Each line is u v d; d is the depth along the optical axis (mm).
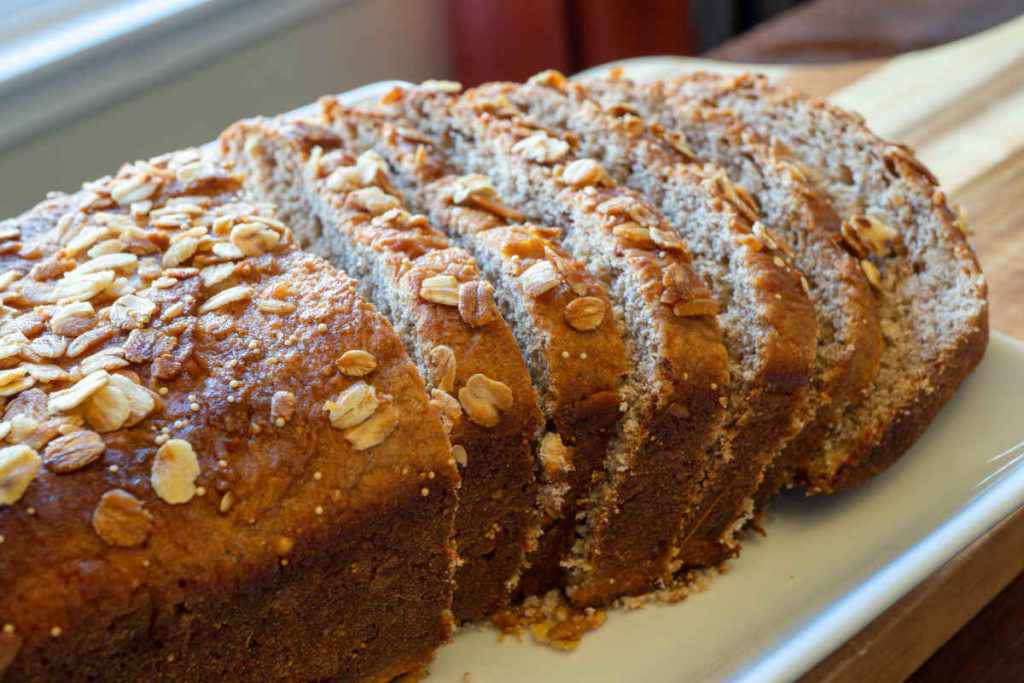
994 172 475
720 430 316
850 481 346
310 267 302
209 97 604
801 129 406
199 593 257
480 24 679
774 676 281
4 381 270
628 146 368
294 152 360
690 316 309
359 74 681
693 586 331
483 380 287
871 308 346
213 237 312
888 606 295
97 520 252
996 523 314
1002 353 378
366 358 278
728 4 807
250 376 275
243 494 262
